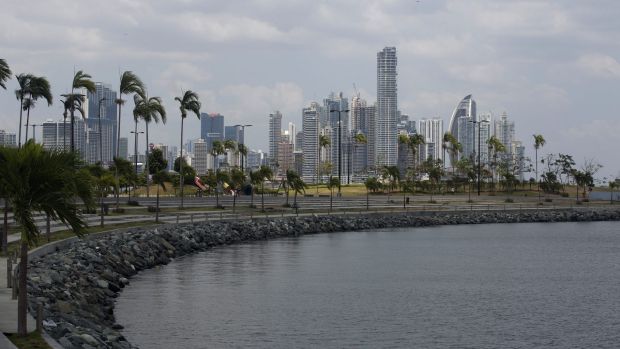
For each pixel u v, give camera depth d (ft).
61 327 90.89
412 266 222.28
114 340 99.14
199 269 201.36
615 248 296.92
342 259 236.22
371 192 611.88
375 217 399.65
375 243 299.38
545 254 270.05
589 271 218.38
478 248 287.07
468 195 609.83
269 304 148.77
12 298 106.01
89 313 121.29
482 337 123.44
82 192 84.99
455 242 312.29
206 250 254.68
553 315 143.84
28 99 309.42
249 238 299.79
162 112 342.03
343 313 141.49
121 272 179.63
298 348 112.98
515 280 195.31
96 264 166.40
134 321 128.67
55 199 82.43
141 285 169.07
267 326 127.65
